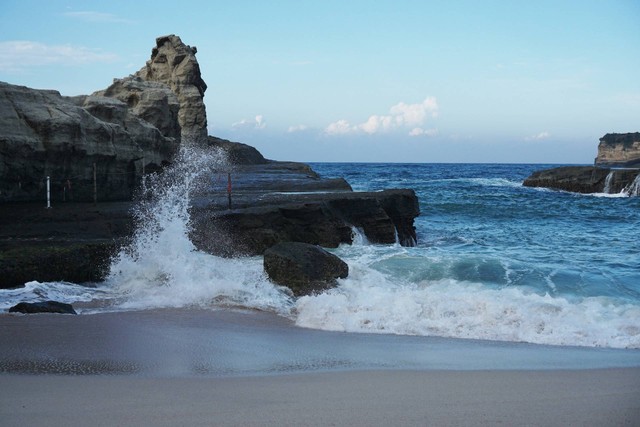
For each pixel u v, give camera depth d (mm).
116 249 12773
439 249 18625
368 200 19422
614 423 4984
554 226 26281
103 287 11867
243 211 16141
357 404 5367
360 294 10812
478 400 5551
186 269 12320
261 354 7316
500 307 9695
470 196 44094
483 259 15148
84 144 19219
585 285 12891
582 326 9086
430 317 9461
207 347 7578
